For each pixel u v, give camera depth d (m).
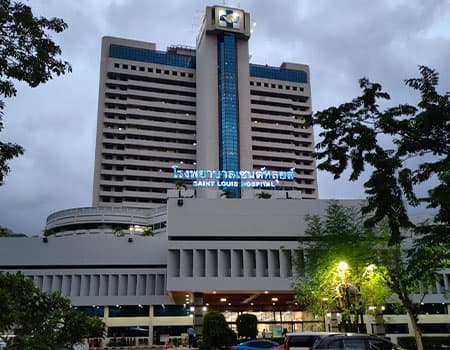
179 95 136.75
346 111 14.94
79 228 99.25
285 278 53.41
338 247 36.50
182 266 53.50
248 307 64.44
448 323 64.94
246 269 53.84
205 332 40.78
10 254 69.62
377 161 14.41
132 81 133.38
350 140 14.65
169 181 127.88
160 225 98.81
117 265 70.00
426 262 17.58
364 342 19.94
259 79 145.75
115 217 99.06
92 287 69.12
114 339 66.69
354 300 35.31
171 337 67.69
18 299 7.46
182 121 135.12
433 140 14.24
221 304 64.50
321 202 56.41
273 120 142.75
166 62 138.88
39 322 7.41
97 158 125.44
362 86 15.04
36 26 8.17
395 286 33.38
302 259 50.88
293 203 56.31
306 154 143.00
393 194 15.05
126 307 72.12
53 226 100.88
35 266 69.44
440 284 57.75
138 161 127.19
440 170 13.70
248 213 55.78
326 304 37.97
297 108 147.38
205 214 55.44
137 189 125.62
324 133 15.20
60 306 7.70
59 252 70.06
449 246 16.66
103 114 129.25
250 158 127.19
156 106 133.50
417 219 52.50
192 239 54.69
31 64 8.11
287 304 63.56
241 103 131.00
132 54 136.00
